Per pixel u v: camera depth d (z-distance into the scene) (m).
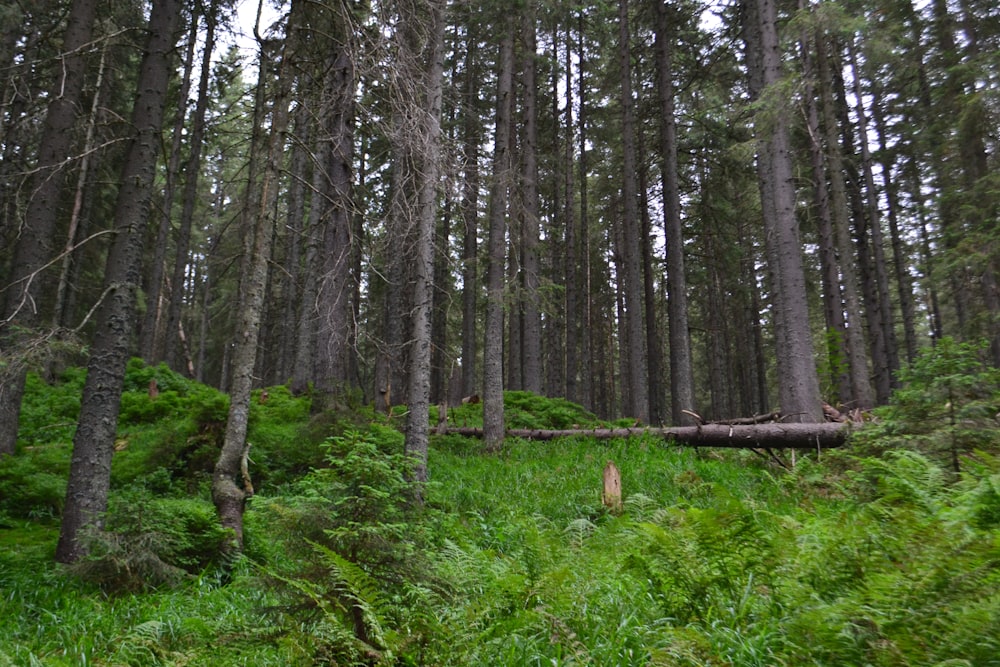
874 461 5.96
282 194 26.88
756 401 41.81
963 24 19.86
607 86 26.06
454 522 7.64
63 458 12.09
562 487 10.52
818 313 31.11
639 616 4.40
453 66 26.34
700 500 9.22
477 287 22.42
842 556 4.20
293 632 3.54
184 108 20.27
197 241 33.38
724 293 34.97
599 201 31.55
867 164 25.09
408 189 10.84
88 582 6.34
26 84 9.19
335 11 8.95
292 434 13.15
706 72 22.23
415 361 10.54
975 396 7.30
